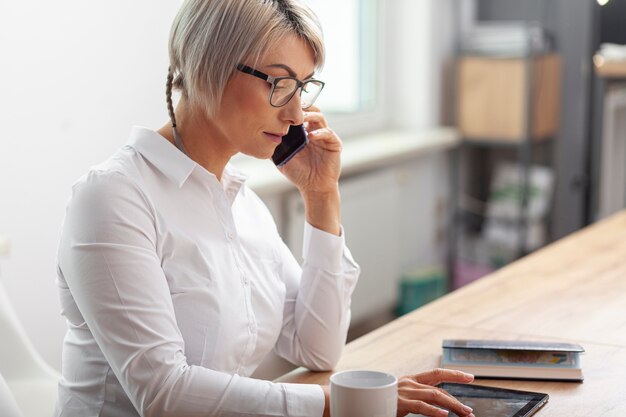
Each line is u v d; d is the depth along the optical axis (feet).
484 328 6.45
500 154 17.65
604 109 16.89
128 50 10.06
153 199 5.14
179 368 4.80
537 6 16.44
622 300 7.08
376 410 4.29
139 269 4.83
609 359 5.79
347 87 15.28
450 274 17.26
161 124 10.53
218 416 4.77
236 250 5.53
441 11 16.30
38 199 9.45
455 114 16.43
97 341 4.84
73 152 9.68
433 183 16.66
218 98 5.08
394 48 16.28
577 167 17.20
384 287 14.90
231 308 5.33
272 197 12.26
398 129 16.51
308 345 5.90
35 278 9.55
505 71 15.80
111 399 5.12
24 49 9.11
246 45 4.97
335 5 14.69
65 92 9.52
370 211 14.33
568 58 17.01
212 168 5.49
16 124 9.15
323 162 6.03
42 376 6.91
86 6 9.59
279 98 5.11
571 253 8.68
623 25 16.47
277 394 4.82
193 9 5.07
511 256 16.53
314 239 5.99
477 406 4.93
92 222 4.83
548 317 6.68
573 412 4.93
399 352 6.00
